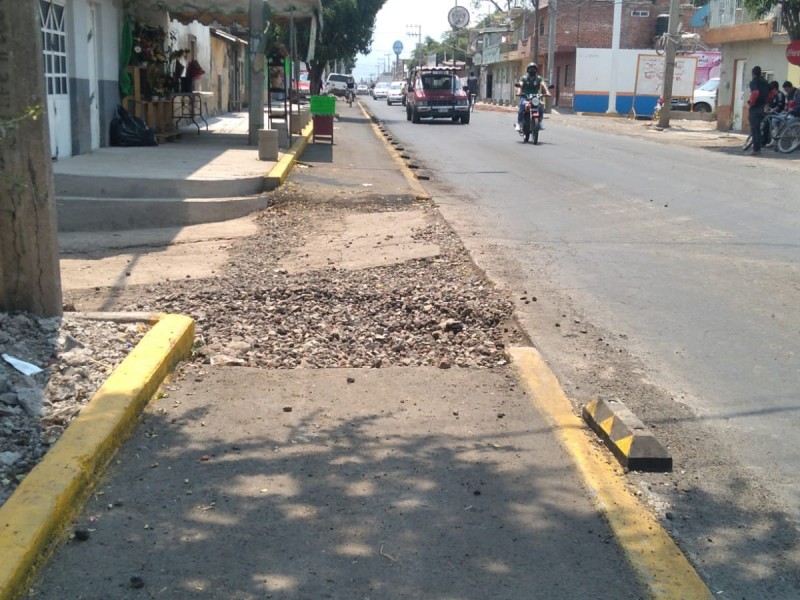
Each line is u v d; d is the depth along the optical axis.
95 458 4.00
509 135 26.34
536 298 7.56
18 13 5.16
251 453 4.37
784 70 28.48
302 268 8.64
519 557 3.50
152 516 3.72
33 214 5.49
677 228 10.84
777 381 5.72
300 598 3.19
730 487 4.23
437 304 7.35
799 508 4.04
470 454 4.44
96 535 3.55
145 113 17.30
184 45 23.17
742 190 14.07
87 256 9.12
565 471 4.27
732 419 5.09
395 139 23.91
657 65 47.44
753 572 3.50
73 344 5.30
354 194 12.91
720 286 8.07
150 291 7.66
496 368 5.82
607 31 55.91
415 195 13.03
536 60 48.06
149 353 5.25
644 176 15.91
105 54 15.05
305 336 6.53
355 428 4.73
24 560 3.19
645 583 3.34
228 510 3.80
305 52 34.12
